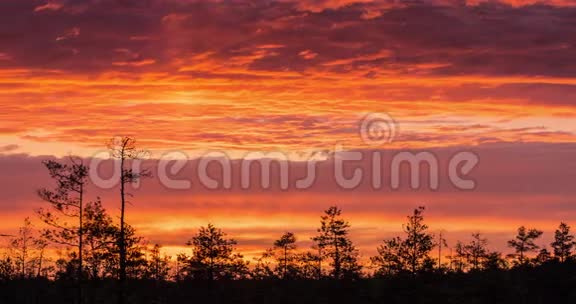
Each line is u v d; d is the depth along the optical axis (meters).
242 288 65.50
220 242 64.19
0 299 63.81
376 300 66.31
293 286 67.31
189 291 62.88
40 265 65.38
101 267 52.03
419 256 66.75
